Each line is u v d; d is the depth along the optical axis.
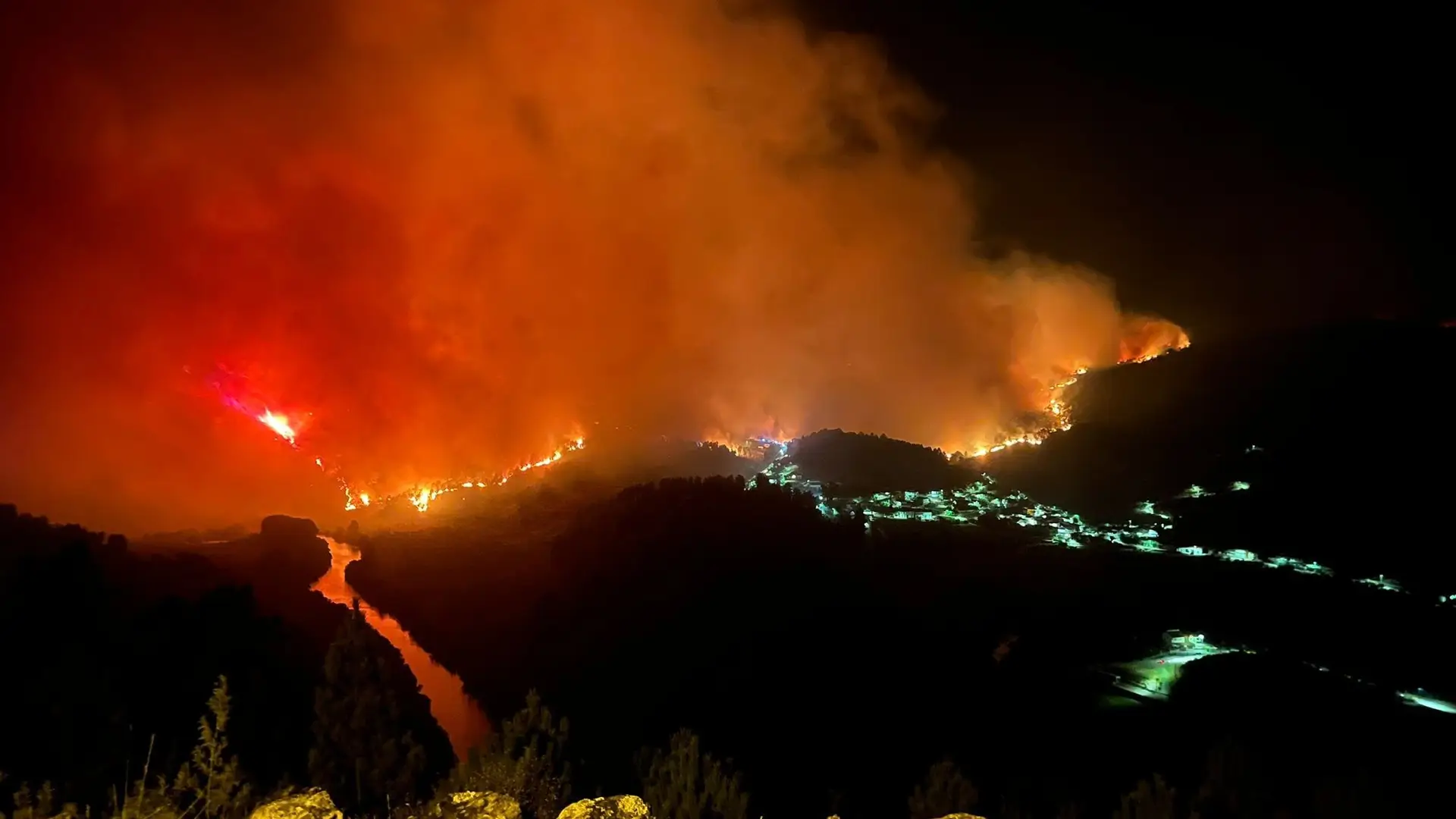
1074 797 20.88
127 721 13.33
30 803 8.43
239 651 22.17
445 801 9.16
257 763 16.56
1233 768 15.36
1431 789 19.41
